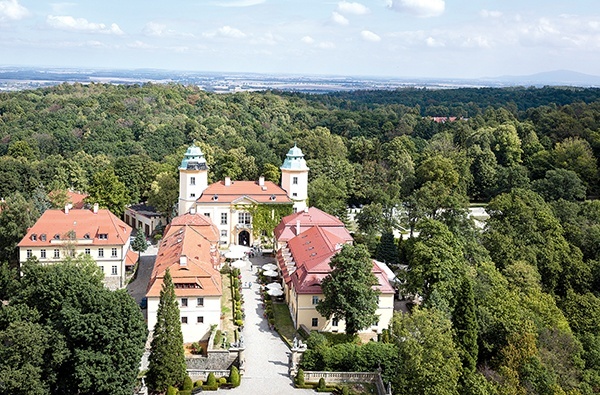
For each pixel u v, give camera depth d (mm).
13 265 102188
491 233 108188
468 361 72562
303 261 88688
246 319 83688
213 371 67562
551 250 105938
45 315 63219
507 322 79062
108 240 98688
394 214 133625
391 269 104062
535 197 126312
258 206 121500
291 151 125750
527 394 66500
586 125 185500
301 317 79750
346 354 69500
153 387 64062
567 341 78188
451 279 82688
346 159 177125
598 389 73625
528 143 178500
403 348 61938
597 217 126500
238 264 102125
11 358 56438
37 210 113938
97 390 58156
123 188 140500
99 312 59906
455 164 161250
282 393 64812
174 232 103000
